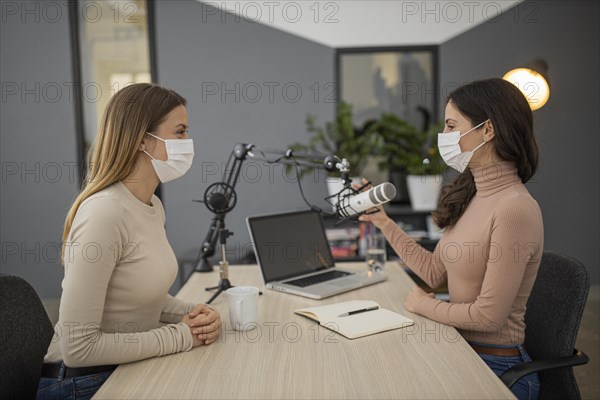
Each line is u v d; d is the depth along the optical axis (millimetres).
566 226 3461
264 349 1245
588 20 3301
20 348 1237
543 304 1504
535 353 1521
